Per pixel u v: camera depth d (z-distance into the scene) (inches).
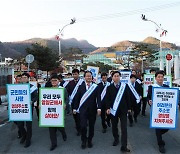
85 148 330.6
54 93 327.0
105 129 414.9
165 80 517.0
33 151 323.6
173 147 335.3
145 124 473.4
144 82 536.7
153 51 2546.8
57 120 326.6
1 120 539.2
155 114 316.2
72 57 3304.6
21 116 341.4
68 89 426.6
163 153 309.4
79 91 335.6
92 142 357.4
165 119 315.3
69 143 354.9
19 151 325.1
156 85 322.7
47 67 1729.8
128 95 322.3
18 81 409.7
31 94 349.1
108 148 329.4
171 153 310.2
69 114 562.3
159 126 315.9
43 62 1711.4
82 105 328.8
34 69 1732.3
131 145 342.6
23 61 1941.4
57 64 1796.3
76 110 341.7
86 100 327.6
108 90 326.6
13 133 425.7
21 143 360.2
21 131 356.2
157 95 315.3
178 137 384.8
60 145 346.0
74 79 429.4
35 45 1744.6
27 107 341.1
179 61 1412.4
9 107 342.3
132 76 490.3
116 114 322.7
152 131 420.2
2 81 1008.2
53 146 328.8
